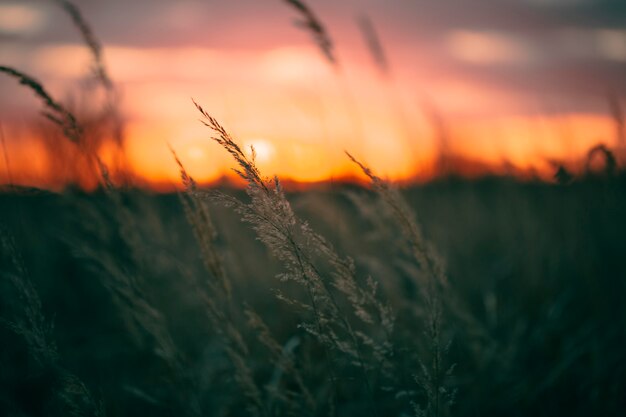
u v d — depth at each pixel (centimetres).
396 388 226
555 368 251
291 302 170
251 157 151
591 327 292
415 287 312
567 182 293
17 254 177
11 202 317
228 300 216
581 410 225
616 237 383
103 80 313
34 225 348
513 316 334
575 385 248
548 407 232
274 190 155
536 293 352
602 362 255
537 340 292
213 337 296
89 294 330
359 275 282
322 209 304
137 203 315
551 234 390
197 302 301
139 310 223
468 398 237
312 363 257
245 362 217
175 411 224
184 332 312
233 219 329
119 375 265
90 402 175
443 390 171
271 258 288
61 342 277
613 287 341
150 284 272
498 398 240
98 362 267
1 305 243
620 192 355
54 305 322
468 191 470
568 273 383
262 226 154
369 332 257
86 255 243
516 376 256
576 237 368
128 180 317
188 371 238
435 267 207
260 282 305
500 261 418
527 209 409
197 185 192
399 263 279
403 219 199
